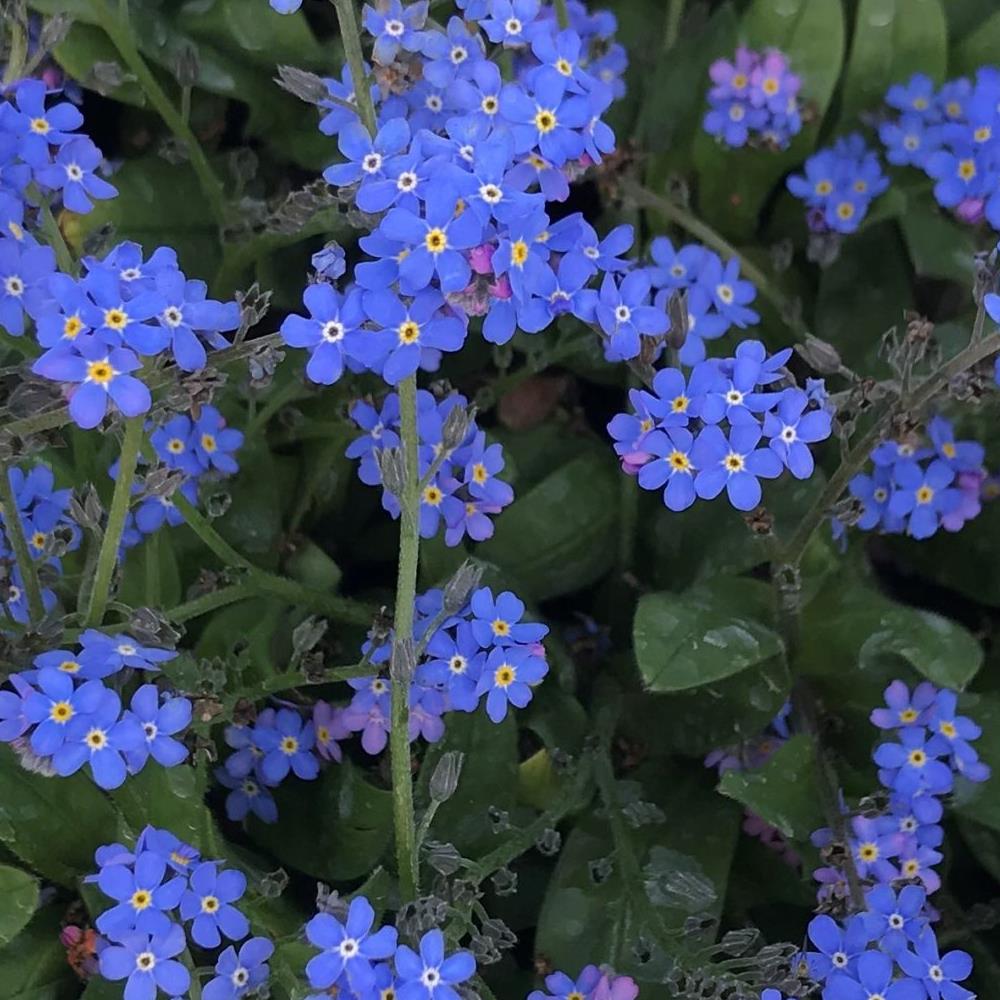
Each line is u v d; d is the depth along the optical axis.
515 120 0.27
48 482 0.30
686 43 0.34
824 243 0.33
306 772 0.30
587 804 0.31
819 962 0.28
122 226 0.32
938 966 0.28
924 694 0.30
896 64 0.33
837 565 0.31
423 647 0.28
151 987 0.27
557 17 0.32
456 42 0.28
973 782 0.30
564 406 0.34
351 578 0.33
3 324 0.28
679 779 0.31
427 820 0.28
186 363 0.26
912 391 0.28
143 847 0.27
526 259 0.26
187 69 0.31
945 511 0.31
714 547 0.32
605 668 0.32
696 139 0.33
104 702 0.27
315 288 0.26
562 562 0.32
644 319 0.28
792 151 0.33
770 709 0.30
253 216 0.32
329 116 0.28
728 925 0.31
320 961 0.26
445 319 0.26
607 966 0.28
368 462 0.30
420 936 0.27
